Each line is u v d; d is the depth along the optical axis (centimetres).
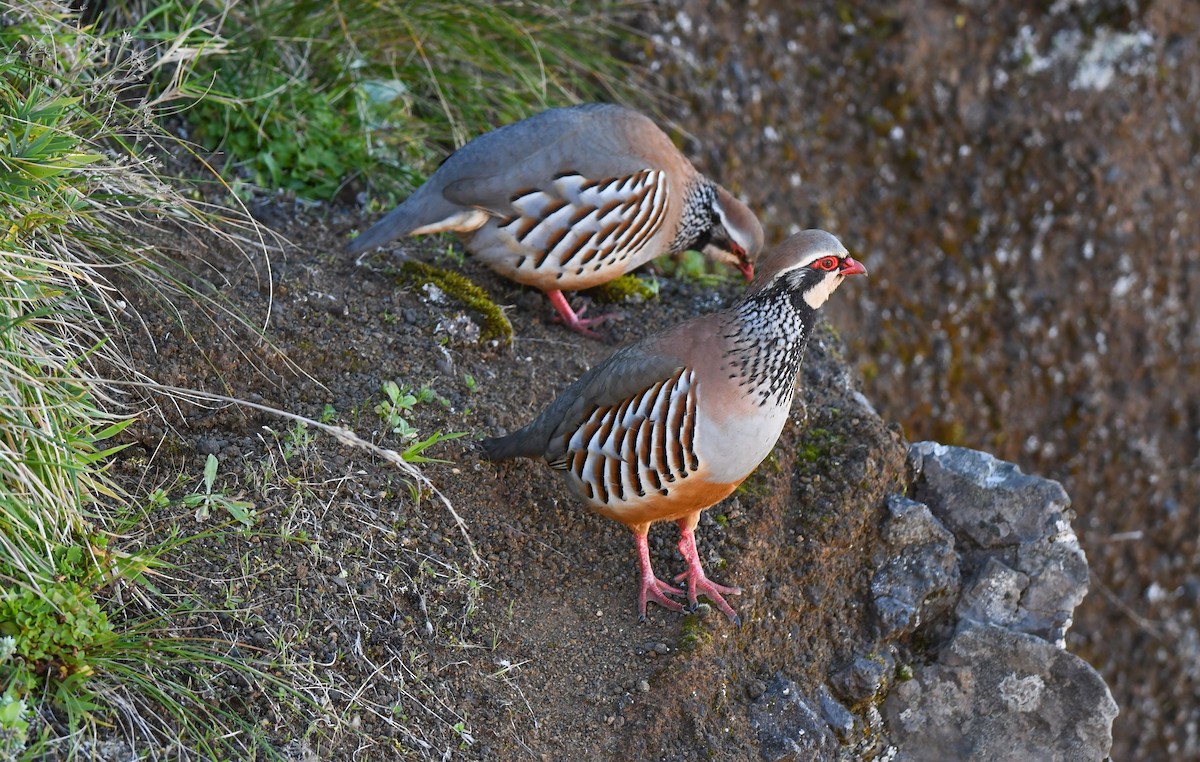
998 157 1625
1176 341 1689
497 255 1057
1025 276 1636
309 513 831
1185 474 1691
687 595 899
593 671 844
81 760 657
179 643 727
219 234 957
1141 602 1681
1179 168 1689
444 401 948
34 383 722
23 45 908
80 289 868
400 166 1212
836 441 1024
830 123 1577
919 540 1001
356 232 1113
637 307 1184
